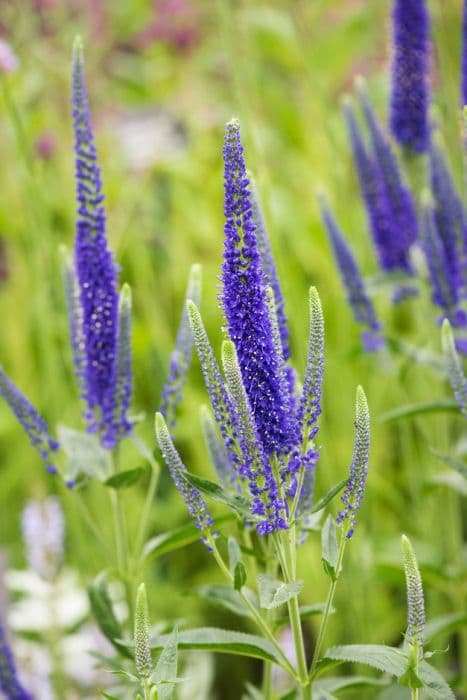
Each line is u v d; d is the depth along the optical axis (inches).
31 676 64.5
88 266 54.5
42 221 70.1
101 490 70.7
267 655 50.0
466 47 59.2
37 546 67.1
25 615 66.1
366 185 63.1
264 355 47.6
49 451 55.9
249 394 47.8
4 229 87.0
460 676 63.6
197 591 54.5
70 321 56.6
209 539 49.4
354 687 53.9
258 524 48.6
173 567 79.7
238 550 50.0
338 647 49.4
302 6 86.1
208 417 53.8
